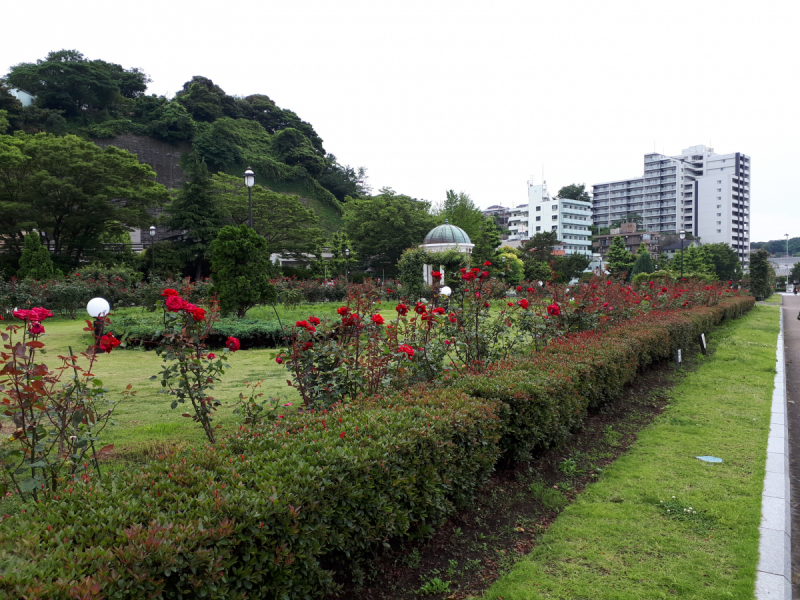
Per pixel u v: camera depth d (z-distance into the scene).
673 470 4.38
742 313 21.75
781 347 11.84
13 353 2.77
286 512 2.17
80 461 2.96
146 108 74.56
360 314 5.44
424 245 36.75
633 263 55.38
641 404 6.74
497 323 6.78
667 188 101.12
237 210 43.03
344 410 3.66
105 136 66.06
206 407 4.12
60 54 70.06
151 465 2.56
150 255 38.09
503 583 2.80
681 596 2.67
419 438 3.03
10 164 30.03
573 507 3.72
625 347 6.63
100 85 68.75
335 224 75.19
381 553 3.07
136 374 8.07
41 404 2.83
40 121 59.41
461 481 3.46
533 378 4.67
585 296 8.22
